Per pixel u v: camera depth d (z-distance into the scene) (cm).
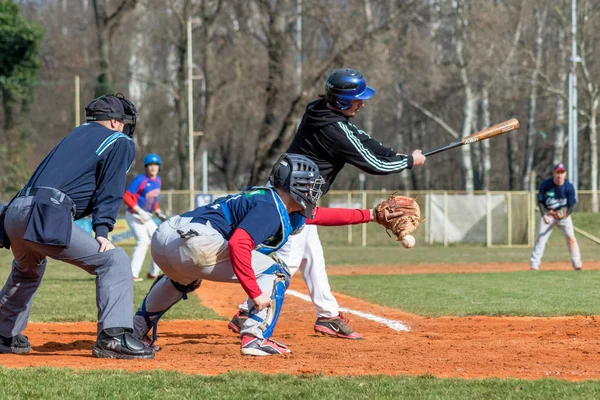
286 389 1161
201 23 10700
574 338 1792
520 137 13650
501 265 4725
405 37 10600
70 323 2166
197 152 10369
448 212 7669
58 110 13650
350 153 1641
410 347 1655
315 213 1503
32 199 1410
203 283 3466
